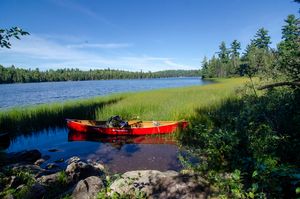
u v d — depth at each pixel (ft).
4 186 20.20
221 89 96.94
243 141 21.34
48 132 50.60
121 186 17.99
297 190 10.55
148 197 16.43
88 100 81.41
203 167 20.47
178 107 54.70
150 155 33.78
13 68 466.70
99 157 34.40
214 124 38.68
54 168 29.45
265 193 13.78
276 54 22.12
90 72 647.97
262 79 27.04
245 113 24.59
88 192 17.88
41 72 507.30
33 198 18.44
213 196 15.42
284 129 20.27
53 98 135.03
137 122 48.26
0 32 17.35
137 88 219.61
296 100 20.75
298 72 19.70
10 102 116.67
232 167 18.81
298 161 15.51
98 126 46.37
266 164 13.60
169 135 43.52
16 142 44.37
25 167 25.66
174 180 17.38
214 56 345.10
